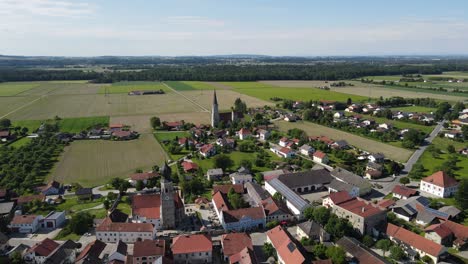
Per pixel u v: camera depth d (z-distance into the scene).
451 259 119.00
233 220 142.50
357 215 137.38
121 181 183.88
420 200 160.12
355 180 182.00
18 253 118.25
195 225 147.62
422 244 122.25
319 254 120.69
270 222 145.00
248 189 178.38
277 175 194.50
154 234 135.25
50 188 179.12
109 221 137.88
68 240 126.75
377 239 134.38
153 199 150.88
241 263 112.50
